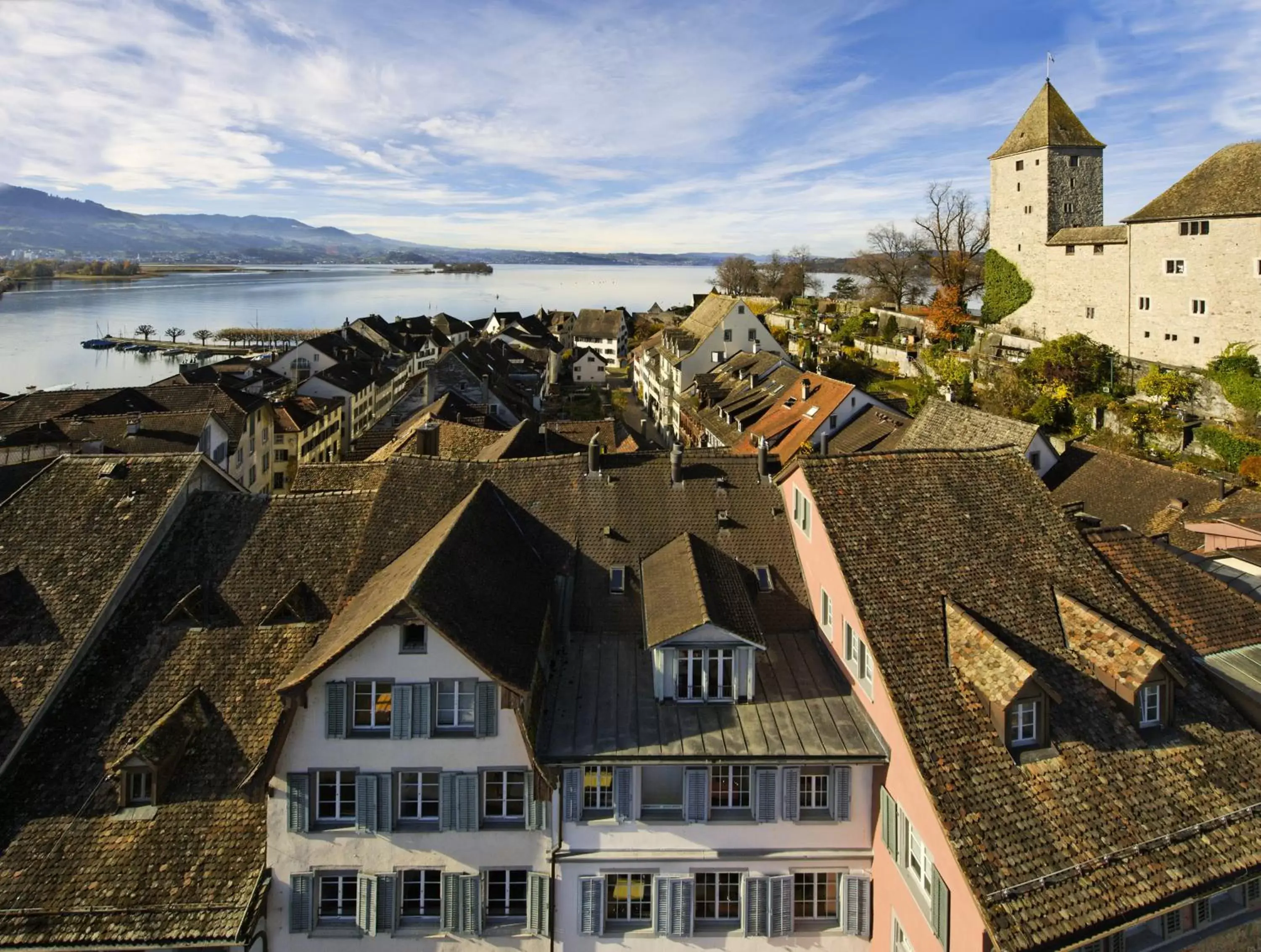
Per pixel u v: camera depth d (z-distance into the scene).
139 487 28.61
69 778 22.31
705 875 22.38
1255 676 22.22
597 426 61.69
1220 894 19.31
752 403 71.44
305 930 21.72
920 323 109.31
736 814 22.28
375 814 21.67
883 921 21.38
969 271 104.88
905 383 92.94
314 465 35.53
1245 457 54.38
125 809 21.97
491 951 22.09
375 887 21.73
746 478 31.88
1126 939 17.95
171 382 90.00
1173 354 68.19
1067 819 18.22
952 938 17.47
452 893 21.97
